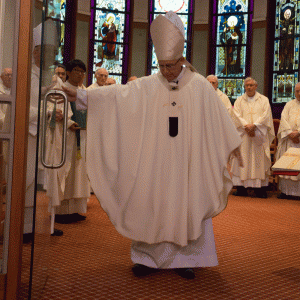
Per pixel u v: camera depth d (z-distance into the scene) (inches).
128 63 451.5
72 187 170.9
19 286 80.5
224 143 111.0
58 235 152.7
